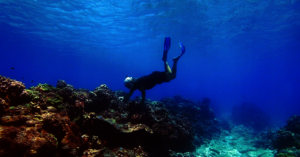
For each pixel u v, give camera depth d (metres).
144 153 4.91
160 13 17.92
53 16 19.64
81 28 23.69
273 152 8.66
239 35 25.55
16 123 2.73
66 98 4.98
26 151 2.45
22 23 22.67
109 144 4.84
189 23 20.72
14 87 3.30
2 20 22.03
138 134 5.25
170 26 21.88
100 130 4.99
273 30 23.56
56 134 3.40
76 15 19.06
